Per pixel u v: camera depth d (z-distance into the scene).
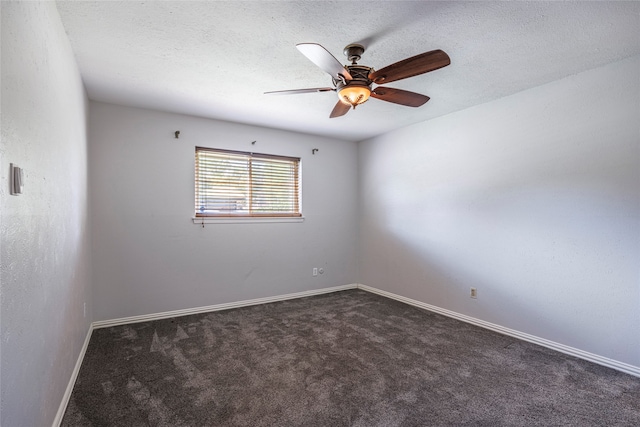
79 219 2.38
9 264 1.02
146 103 3.17
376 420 1.74
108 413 1.79
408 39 2.03
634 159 2.23
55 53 1.67
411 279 3.96
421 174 3.82
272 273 4.10
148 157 3.35
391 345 2.72
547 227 2.69
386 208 4.33
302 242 4.34
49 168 1.52
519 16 1.80
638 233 2.21
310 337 2.89
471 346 2.70
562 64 2.36
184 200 3.53
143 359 2.45
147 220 3.35
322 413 1.80
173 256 3.47
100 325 3.11
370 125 3.96
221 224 3.74
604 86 2.37
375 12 1.76
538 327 2.75
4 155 0.99
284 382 2.13
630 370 2.24
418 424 1.71
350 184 4.77
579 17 1.80
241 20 1.83
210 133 3.69
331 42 2.06
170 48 2.14
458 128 3.40
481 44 2.09
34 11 1.33
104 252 3.14
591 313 2.44
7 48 1.03
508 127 2.96
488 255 3.12
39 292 1.34
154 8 1.72
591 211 2.44
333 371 2.28
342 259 4.70
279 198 4.21
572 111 2.54
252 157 4.00
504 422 1.73
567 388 2.06
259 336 2.91
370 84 2.03
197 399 1.93
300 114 3.53
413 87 2.77
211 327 3.13
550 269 2.67
